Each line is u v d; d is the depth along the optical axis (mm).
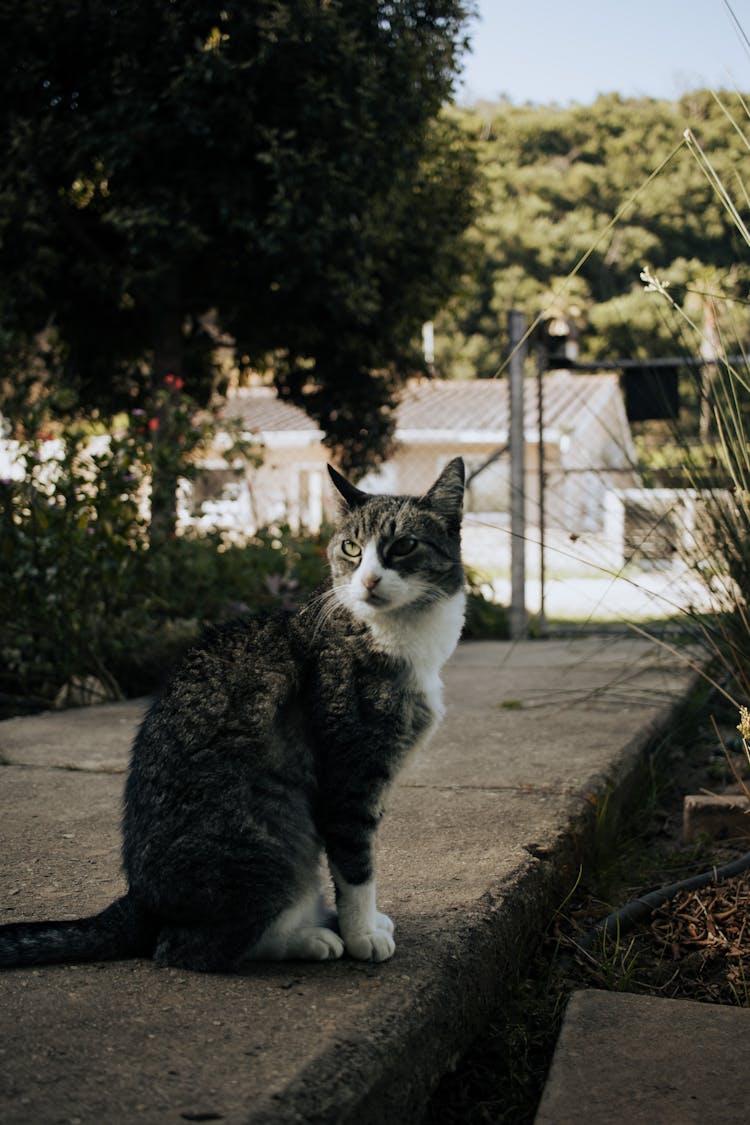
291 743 2361
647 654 6219
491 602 10641
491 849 3021
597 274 22953
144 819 2271
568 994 2564
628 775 4227
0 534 6090
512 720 5242
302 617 2586
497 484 18312
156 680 6477
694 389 4840
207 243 9891
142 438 6820
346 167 9258
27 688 6293
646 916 3025
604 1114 1839
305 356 11367
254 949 2270
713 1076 1967
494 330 28891
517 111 31359
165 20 8789
